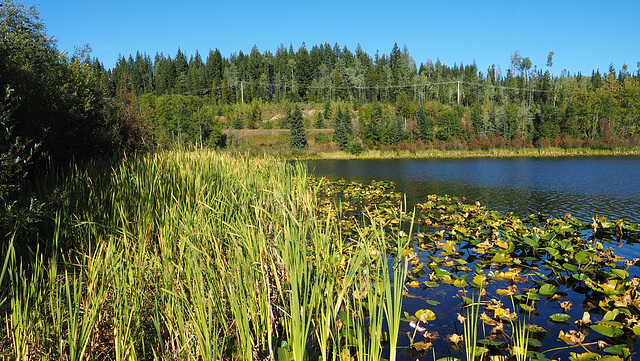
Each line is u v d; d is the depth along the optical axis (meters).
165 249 3.87
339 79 93.06
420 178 20.56
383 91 92.81
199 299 2.91
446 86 92.19
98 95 13.02
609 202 11.84
